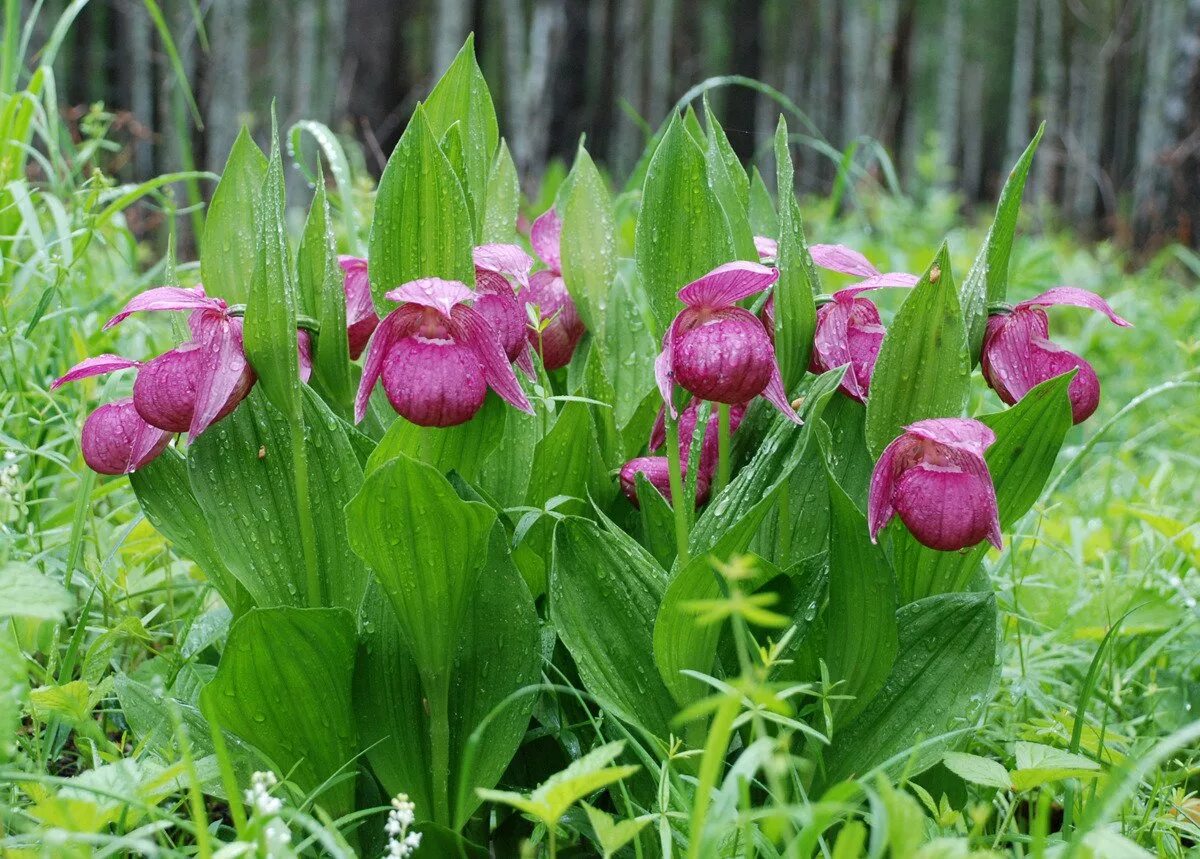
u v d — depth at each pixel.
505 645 0.82
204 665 0.92
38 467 1.13
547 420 0.91
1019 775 0.76
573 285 0.92
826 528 0.85
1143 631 1.05
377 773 0.81
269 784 0.76
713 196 0.79
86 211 1.19
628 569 0.81
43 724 0.91
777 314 0.79
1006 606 1.05
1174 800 0.83
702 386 0.75
